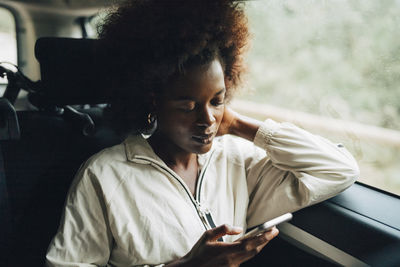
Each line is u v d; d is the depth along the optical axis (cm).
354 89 115
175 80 77
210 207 94
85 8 155
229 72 95
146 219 82
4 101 106
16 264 105
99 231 81
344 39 115
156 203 84
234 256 72
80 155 120
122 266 84
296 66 128
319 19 120
